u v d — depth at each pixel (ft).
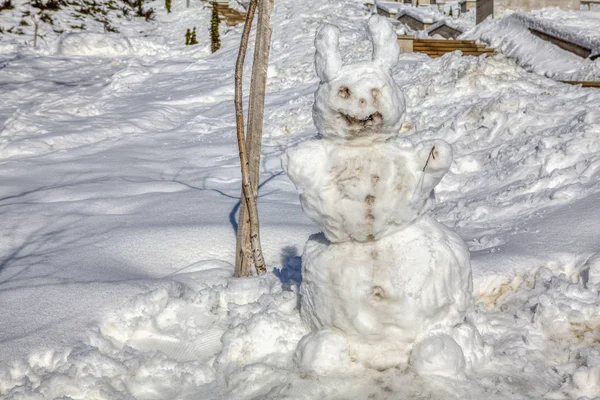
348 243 11.27
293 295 13.29
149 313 13.97
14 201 25.48
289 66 54.08
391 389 10.79
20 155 36.27
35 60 74.64
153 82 61.26
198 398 11.18
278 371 11.50
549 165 22.36
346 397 10.69
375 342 11.28
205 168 30.91
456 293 11.48
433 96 35.37
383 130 10.46
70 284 15.40
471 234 18.56
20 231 21.15
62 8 92.84
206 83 56.95
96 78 67.00
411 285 10.94
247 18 16.60
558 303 13.04
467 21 69.87
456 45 54.54
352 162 10.63
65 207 23.90
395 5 79.15
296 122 37.99
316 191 10.71
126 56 79.61
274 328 12.41
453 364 10.97
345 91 10.19
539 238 16.53
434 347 10.96
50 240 20.04
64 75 68.64
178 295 15.12
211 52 74.59
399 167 10.62
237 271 16.47
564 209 18.43
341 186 10.62
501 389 10.84
